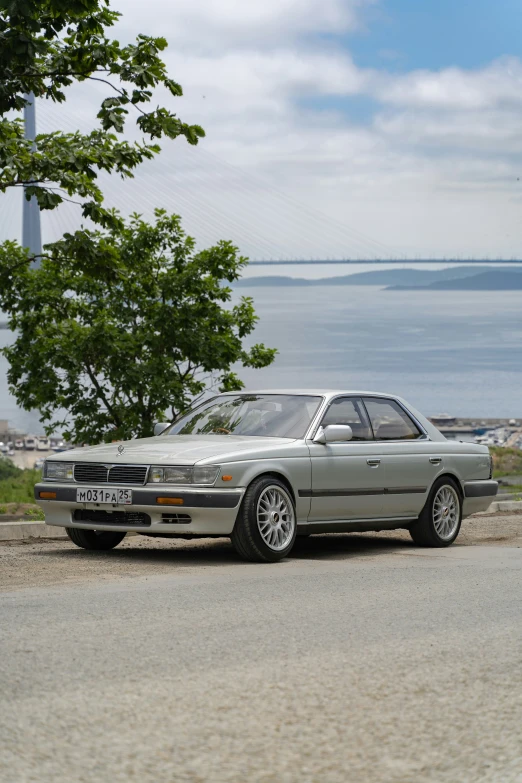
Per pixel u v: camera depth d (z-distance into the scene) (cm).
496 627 531
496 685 411
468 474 1033
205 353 1698
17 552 886
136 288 1742
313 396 938
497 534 1131
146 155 1221
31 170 1167
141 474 814
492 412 11094
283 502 844
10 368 1692
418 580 704
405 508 961
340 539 1057
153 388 1623
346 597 622
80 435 1662
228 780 301
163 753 322
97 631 501
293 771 310
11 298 1691
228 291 1764
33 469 3366
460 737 344
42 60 1145
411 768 315
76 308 1709
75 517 857
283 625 527
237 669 429
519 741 341
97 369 1698
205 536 834
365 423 949
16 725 346
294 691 396
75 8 992
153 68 1169
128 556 857
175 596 615
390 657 457
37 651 454
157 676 414
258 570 764
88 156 1177
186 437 896
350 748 331
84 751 322
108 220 1248
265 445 850
